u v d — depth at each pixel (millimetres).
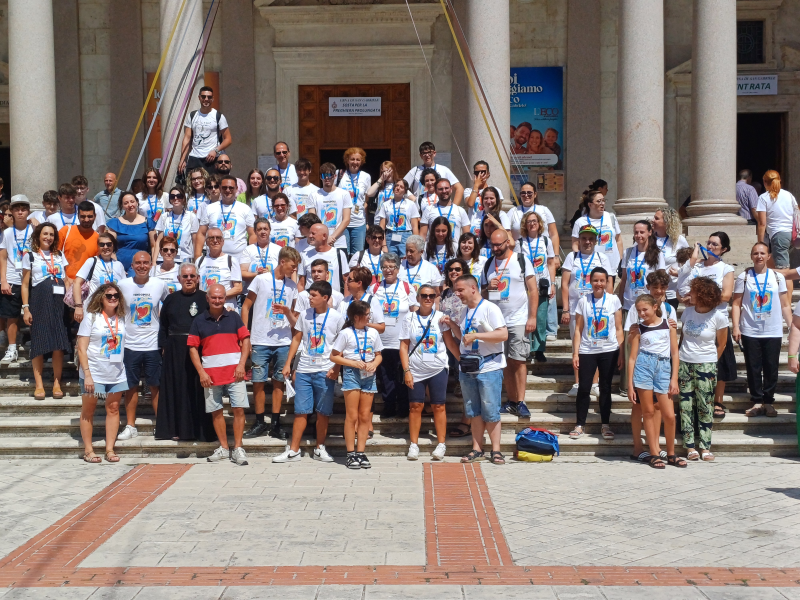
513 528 7461
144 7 18203
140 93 18203
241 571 6520
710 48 13984
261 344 10258
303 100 18438
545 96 18125
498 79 13664
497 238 10414
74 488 8844
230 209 11359
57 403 11023
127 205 11977
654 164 13586
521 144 18203
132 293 10250
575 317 10539
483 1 13625
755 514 7816
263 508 8055
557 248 12227
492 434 9758
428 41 18141
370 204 12789
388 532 7363
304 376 9805
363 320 9633
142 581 6355
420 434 10453
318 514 7859
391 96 18406
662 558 6754
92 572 6551
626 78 13609
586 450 10117
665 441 10266
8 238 11898
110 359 9859
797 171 18062
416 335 9852
